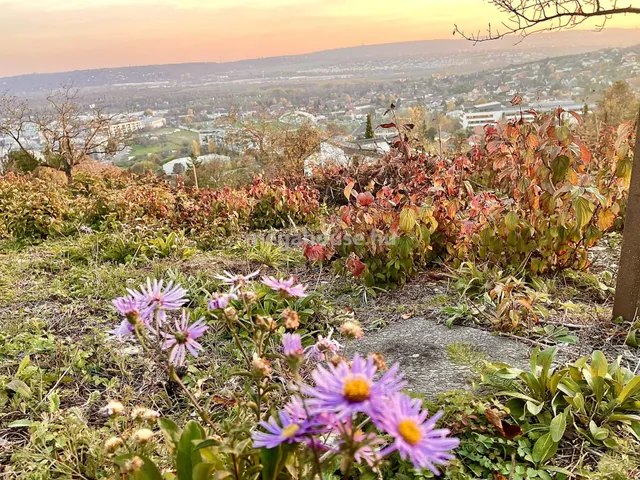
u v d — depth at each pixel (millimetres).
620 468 1708
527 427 1948
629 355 2514
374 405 934
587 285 3469
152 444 1839
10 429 2197
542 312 2877
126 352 2895
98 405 2381
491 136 5355
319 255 4098
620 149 3373
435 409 1970
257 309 3107
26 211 6352
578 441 1917
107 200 6926
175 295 1518
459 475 1748
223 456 1362
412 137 5742
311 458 1219
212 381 2537
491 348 2604
